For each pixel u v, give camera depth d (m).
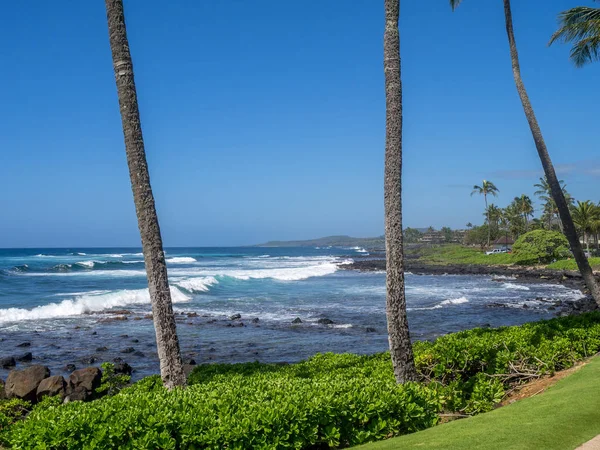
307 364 11.05
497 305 31.47
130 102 7.56
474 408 8.34
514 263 76.50
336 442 6.24
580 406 6.64
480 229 122.62
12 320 24.52
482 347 10.16
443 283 50.56
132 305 30.27
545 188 96.38
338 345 19.62
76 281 44.50
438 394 8.29
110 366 11.61
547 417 6.32
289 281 50.19
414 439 6.06
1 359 15.88
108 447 5.69
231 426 5.88
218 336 21.42
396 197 7.94
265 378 9.12
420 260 101.31
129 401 6.65
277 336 21.44
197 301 33.25
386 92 8.13
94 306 28.52
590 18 15.27
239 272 58.88
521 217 112.75
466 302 33.47
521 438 5.58
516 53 15.33
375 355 11.48
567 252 73.38
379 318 26.44
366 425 6.55
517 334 11.42
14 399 10.12
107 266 65.62
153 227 7.60
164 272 7.66
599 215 74.06
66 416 5.98
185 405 6.42
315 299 34.84
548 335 11.48
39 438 5.63
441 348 10.25
